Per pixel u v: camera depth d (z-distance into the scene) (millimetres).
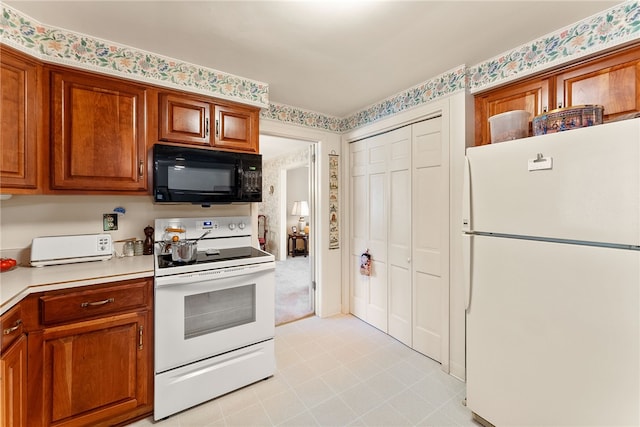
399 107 2477
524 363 1385
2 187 1424
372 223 2887
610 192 1119
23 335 1290
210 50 1800
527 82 1752
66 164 1629
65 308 1394
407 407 1745
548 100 1660
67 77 1628
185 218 2176
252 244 2486
